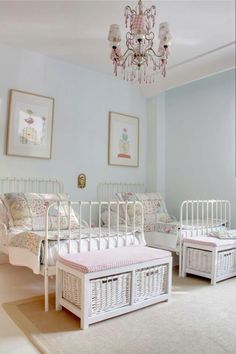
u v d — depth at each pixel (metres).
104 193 4.27
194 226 3.43
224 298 2.51
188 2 2.64
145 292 2.31
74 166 3.97
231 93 4.01
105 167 4.30
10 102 3.43
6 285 2.74
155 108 4.77
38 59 3.68
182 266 3.18
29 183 3.56
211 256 2.95
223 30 3.09
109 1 2.66
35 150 3.60
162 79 4.34
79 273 1.99
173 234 3.36
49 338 1.81
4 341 1.77
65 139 3.89
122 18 2.90
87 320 1.95
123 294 2.17
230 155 3.99
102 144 4.27
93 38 3.31
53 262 2.27
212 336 1.85
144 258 2.29
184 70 4.03
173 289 2.74
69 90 3.95
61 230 2.93
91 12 2.82
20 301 2.38
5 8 2.76
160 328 1.95
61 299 2.18
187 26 3.02
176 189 4.65
